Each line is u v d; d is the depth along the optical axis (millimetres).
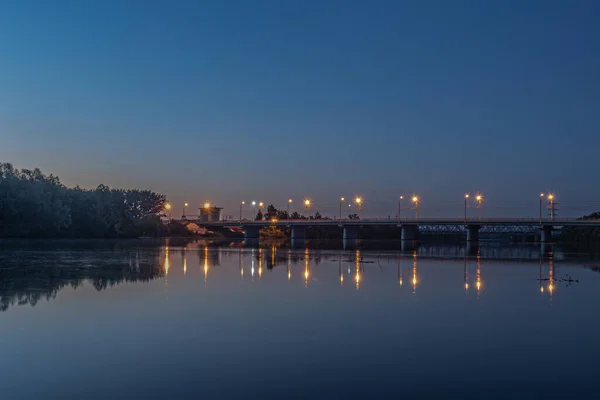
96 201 172125
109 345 22094
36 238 141375
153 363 19734
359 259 76062
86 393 16812
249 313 29000
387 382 17891
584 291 39938
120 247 112812
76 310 29688
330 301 33469
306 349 21688
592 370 19312
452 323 26938
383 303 32938
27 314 28484
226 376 18344
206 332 24406
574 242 180750
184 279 45625
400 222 192125
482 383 17891
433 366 19609
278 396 16609
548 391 17234
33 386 17375
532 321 27672
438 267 61844
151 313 28844
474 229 185125
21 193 135000
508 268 61406
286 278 47094
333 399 16406
